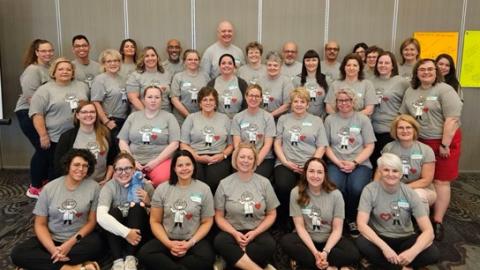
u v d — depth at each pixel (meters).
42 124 3.52
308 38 4.63
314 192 2.68
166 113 3.37
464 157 4.85
